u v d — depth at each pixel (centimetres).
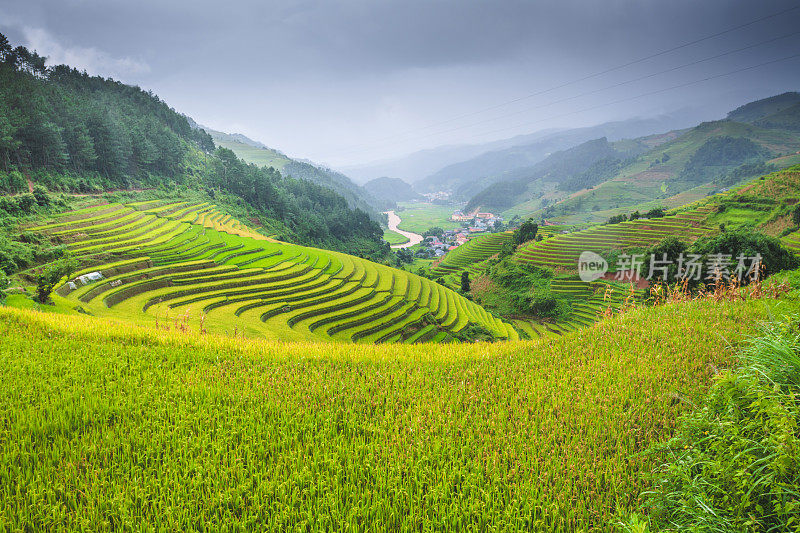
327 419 765
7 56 11544
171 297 4531
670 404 744
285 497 566
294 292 5512
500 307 8388
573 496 553
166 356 1127
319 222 15238
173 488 597
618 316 1392
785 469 384
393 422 769
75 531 518
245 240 7938
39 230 5381
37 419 755
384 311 5578
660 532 436
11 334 1271
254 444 696
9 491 578
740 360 649
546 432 703
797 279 1764
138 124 11988
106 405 809
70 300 3594
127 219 6919
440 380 966
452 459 644
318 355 1153
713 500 441
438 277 11844
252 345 1252
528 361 1071
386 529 527
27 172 7625
